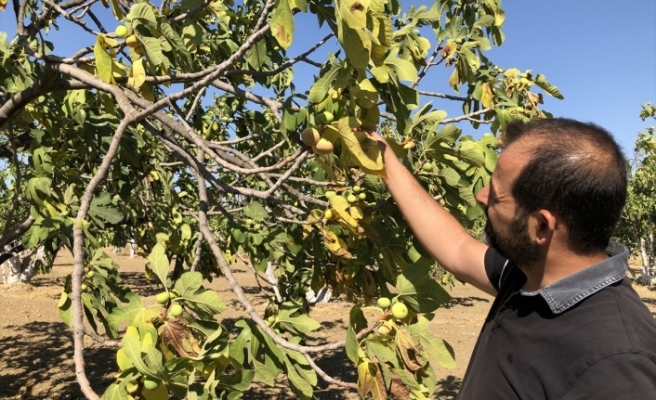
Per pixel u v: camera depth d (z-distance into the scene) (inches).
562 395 52.4
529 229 59.8
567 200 55.4
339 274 123.7
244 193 93.5
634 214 859.4
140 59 84.3
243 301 75.7
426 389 75.4
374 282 119.2
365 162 72.9
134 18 83.4
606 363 49.7
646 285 1028.5
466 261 90.5
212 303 70.7
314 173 134.3
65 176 151.8
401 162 97.0
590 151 55.2
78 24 104.6
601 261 57.5
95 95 165.8
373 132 90.0
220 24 161.9
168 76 87.0
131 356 57.8
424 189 95.3
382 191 101.3
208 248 187.8
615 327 51.8
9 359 388.5
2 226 387.5
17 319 535.5
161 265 74.0
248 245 141.3
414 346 69.3
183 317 70.2
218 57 163.5
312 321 81.4
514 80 130.5
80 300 67.6
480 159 86.9
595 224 55.9
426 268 74.3
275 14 63.0
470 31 135.3
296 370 73.1
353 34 59.2
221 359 67.0
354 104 77.1
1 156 165.6
